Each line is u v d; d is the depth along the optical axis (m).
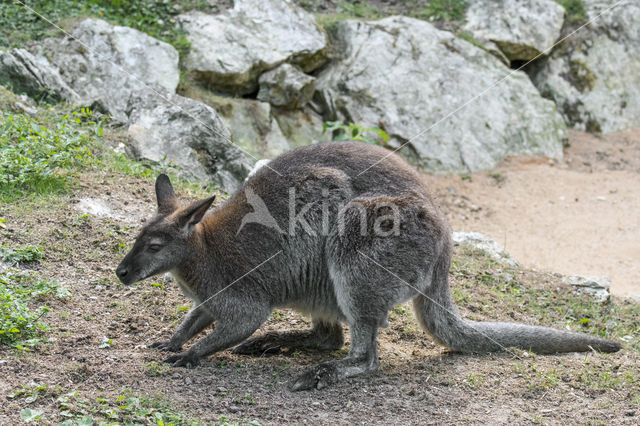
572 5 15.37
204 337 5.49
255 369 5.53
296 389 5.22
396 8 14.56
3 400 4.46
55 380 4.80
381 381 5.44
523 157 13.27
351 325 5.51
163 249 5.32
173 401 4.77
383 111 12.61
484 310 7.11
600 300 7.77
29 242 6.59
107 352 5.38
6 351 5.07
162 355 5.48
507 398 5.29
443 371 5.66
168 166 9.11
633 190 12.66
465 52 13.53
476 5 14.62
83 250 6.71
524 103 13.62
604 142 14.37
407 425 4.80
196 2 12.59
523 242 10.89
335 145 5.81
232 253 5.48
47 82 10.01
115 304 6.11
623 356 6.19
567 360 5.99
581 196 12.40
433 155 12.66
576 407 5.18
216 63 11.66
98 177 8.05
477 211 11.80
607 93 14.86
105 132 9.40
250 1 12.58
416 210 5.45
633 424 4.90
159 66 10.98
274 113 12.05
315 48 12.55
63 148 8.18
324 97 12.62
